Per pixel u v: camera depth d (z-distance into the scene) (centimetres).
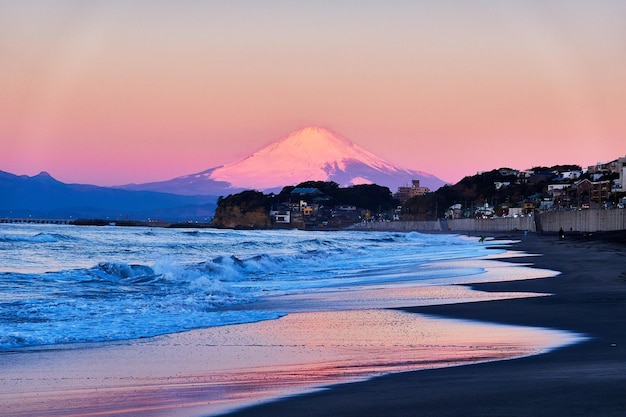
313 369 1447
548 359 1453
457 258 6856
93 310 2483
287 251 8988
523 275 4328
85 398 1201
